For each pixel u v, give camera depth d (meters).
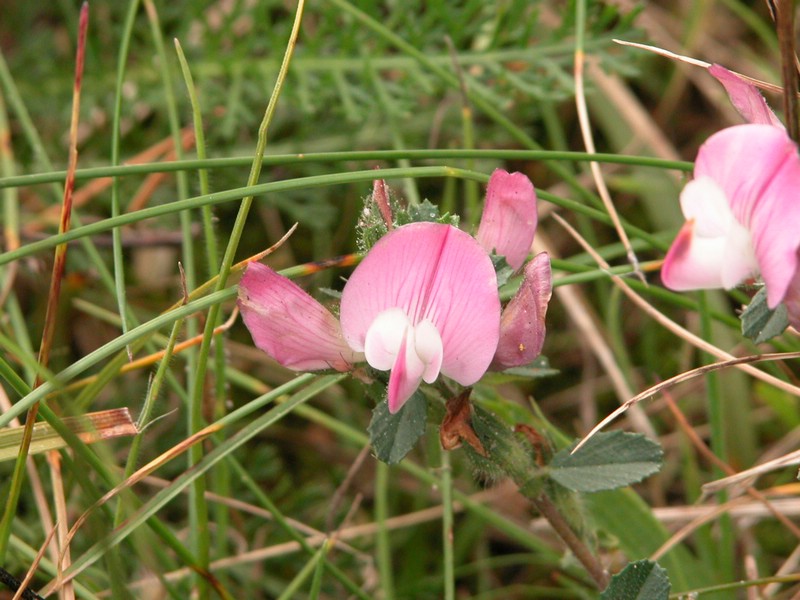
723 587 0.14
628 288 0.16
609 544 0.16
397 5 0.21
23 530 0.16
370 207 0.12
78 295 0.20
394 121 0.21
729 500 0.16
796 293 0.10
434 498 0.19
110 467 0.13
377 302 0.11
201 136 0.14
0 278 0.18
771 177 0.10
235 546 0.18
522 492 0.12
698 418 0.20
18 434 0.13
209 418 0.16
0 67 0.19
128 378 0.19
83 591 0.14
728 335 0.20
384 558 0.17
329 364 0.11
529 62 0.20
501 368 0.11
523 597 0.19
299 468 0.21
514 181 0.12
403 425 0.11
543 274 0.11
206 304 0.13
